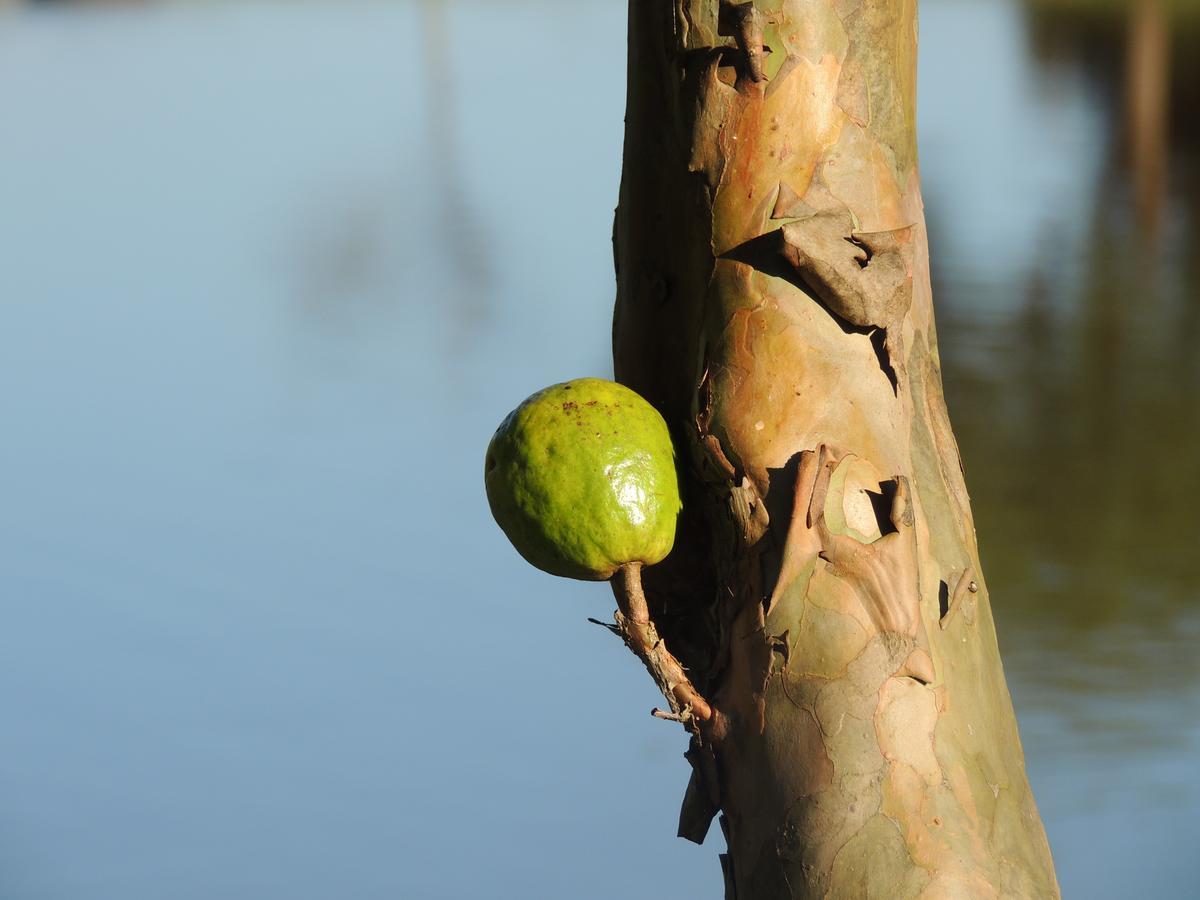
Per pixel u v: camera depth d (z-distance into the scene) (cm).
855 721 166
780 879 166
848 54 168
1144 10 1894
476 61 1797
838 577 166
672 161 169
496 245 845
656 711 168
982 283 696
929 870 165
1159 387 545
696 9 168
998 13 2203
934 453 169
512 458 169
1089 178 959
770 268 168
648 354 171
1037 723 344
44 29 2419
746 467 167
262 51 2036
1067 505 455
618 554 168
